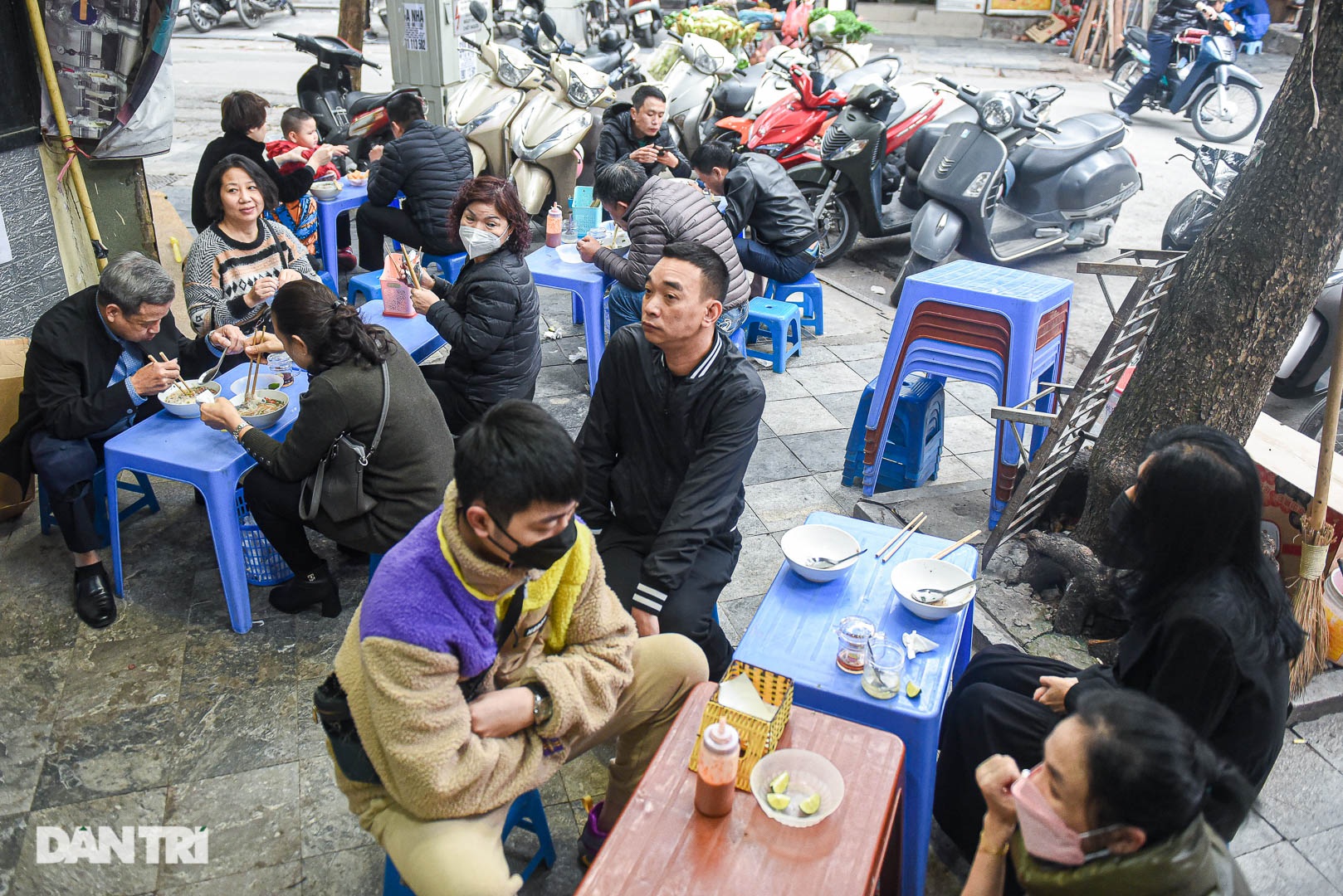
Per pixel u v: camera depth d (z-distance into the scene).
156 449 3.05
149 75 4.35
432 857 1.78
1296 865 2.51
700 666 2.25
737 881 1.66
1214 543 1.89
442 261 5.48
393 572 1.71
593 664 1.98
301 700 2.95
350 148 7.01
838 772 1.84
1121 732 1.36
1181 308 2.95
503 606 1.85
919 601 2.39
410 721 1.68
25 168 4.21
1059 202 6.71
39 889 2.34
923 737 2.12
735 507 2.84
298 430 2.83
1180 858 1.36
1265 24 11.41
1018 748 2.23
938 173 6.06
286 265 3.96
